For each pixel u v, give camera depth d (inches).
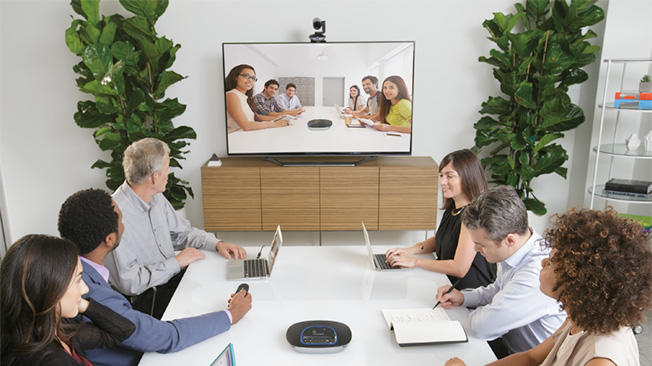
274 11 166.4
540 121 161.3
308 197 165.6
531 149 163.8
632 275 40.2
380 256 95.0
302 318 71.8
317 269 89.7
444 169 89.6
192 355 63.6
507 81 157.5
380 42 162.4
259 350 64.0
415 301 76.7
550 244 47.8
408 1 166.1
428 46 169.6
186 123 174.7
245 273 87.5
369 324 70.1
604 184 165.2
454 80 172.7
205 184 164.6
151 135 152.3
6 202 174.7
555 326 68.9
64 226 65.6
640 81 146.9
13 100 167.8
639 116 161.3
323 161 168.6
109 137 148.7
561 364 47.9
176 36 167.5
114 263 87.7
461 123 176.7
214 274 88.5
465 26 167.9
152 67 154.4
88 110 150.8
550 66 150.3
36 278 47.3
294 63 163.9
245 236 183.5
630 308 40.6
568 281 43.6
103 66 142.3
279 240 88.3
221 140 176.6
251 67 163.6
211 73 170.6
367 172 163.2
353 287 82.0
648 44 157.9
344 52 163.3
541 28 161.3
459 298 75.5
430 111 175.6
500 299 66.9
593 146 167.2
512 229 65.8
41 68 166.2
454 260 86.4
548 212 182.4
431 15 167.2
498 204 65.8
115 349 65.4
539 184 180.5
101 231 66.8
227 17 166.6
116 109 147.6
